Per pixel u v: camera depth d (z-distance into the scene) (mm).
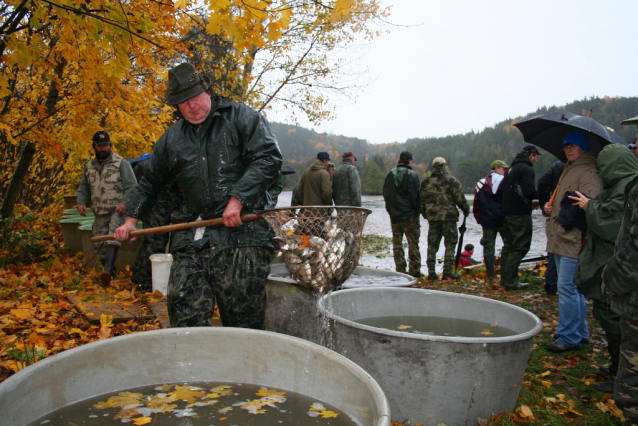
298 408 1577
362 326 2262
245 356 1858
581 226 3383
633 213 1863
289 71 10781
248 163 2480
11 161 9273
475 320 2920
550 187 5590
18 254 6875
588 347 3615
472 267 7949
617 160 2746
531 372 3143
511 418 2271
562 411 2537
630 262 1838
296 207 2666
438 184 6758
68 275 5746
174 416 1513
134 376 1792
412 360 2135
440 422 2143
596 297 2828
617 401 1973
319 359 1675
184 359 1870
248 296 2463
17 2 3383
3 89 3705
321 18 9102
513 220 5812
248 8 2592
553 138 4754
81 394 1652
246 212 2424
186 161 2479
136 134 6285
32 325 3576
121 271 6016
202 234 2467
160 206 4895
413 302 3078
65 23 3328
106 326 3471
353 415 1495
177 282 2424
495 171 6633
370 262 10531
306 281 2740
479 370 2105
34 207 11234
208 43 7992
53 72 4785
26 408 1443
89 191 6465
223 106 2475
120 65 3648
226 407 1591
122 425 1439
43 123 5027
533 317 2453
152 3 3979
